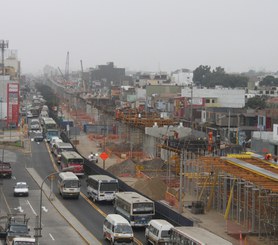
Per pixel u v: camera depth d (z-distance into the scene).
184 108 160.50
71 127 148.88
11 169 89.31
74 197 67.81
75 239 48.25
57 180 79.12
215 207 63.16
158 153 97.44
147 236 47.06
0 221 52.62
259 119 125.25
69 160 83.56
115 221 46.09
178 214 50.72
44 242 46.66
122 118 126.00
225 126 131.75
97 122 170.12
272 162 61.44
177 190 71.56
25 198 67.06
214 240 37.28
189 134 97.88
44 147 120.75
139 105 187.00
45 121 149.12
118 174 87.19
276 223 47.66
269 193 49.50
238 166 57.38
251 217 52.28
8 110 153.88
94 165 84.19
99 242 47.03
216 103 165.38
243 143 105.94
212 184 62.75
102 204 65.31
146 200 53.34
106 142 127.62
